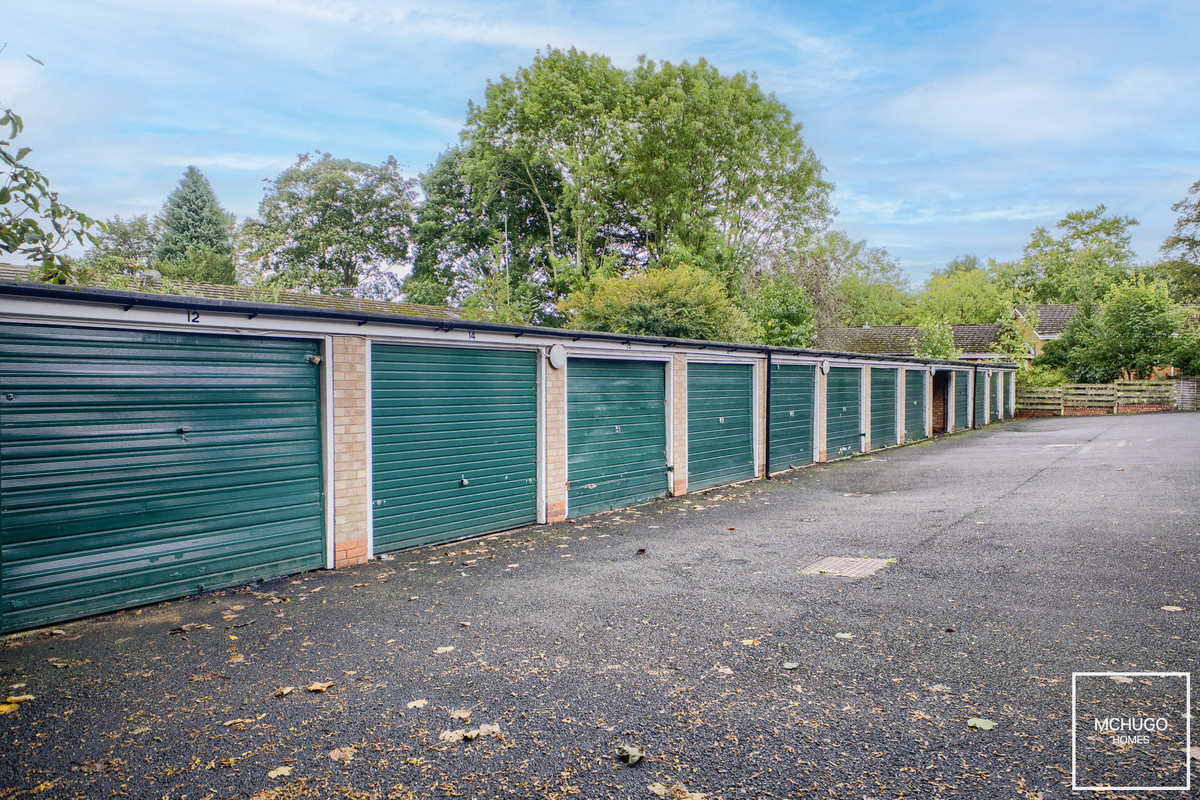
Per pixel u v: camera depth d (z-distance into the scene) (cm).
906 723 361
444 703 396
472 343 854
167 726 372
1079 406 3116
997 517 890
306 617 556
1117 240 6438
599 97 3142
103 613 560
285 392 682
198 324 604
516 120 3300
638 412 1123
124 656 473
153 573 588
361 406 739
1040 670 418
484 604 586
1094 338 3312
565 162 3170
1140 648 445
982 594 573
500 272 3666
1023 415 3250
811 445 1609
